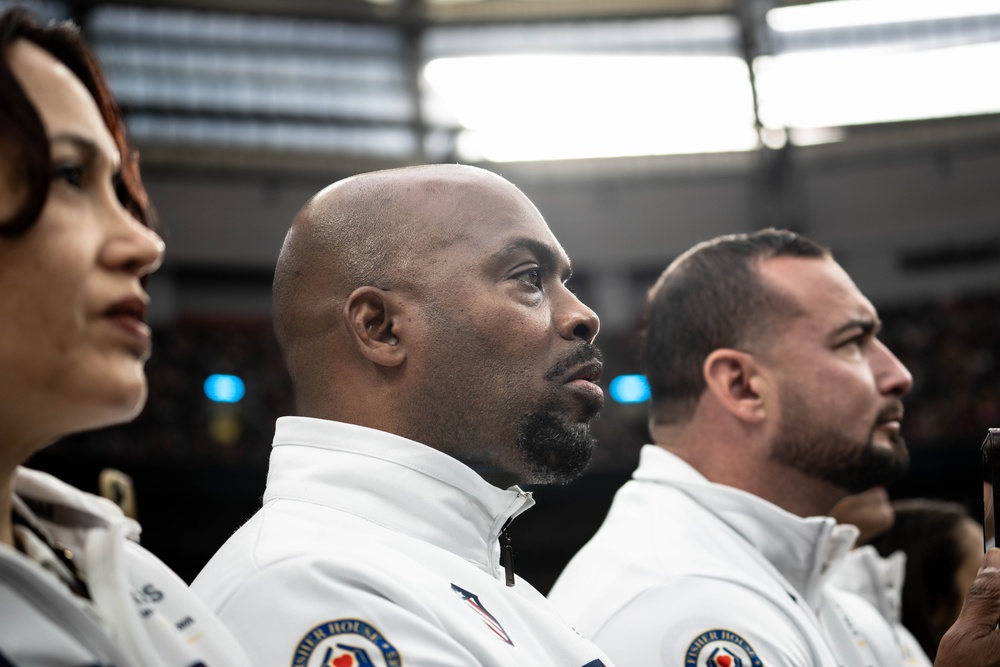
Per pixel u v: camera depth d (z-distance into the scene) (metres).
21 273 0.73
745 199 16.70
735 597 1.49
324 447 1.25
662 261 16.56
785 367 1.74
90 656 0.73
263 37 16.05
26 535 0.80
